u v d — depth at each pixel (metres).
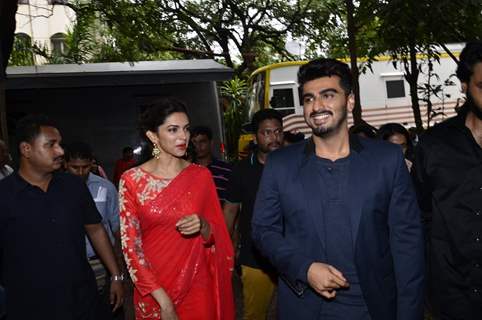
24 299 3.10
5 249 3.12
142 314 3.23
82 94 11.34
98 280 3.88
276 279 4.23
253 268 4.25
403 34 7.55
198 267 3.29
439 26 6.87
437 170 2.82
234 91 18.00
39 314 3.10
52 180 3.25
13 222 3.10
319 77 2.59
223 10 19.72
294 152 2.75
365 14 7.37
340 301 2.59
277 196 2.74
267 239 2.71
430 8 6.53
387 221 2.65
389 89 15.88
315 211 2.61
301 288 2.59
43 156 3.13
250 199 4.28
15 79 9.83
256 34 21.22
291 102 14.59
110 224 4.28
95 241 3.55
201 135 5.51
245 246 4.29
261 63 24.02
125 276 4.11
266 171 2.78
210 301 3.34
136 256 3.18
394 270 2.64
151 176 3.27
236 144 17.05
